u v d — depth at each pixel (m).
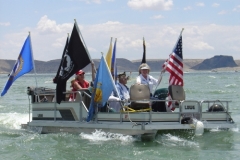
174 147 10.32
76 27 11.87
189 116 11.04
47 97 13.45
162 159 9.27
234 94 33.12
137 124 10.64
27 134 12.45
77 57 11.90
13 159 9.44
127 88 12.45
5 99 29.66
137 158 9.35
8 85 13.19
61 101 12.14
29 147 10.53
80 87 12.37
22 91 40.62
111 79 11.23
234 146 10.45
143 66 12.13
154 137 10.80
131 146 10.43
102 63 11.23
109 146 10.42
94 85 11.27
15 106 23.84
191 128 10.80
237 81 66.31
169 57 12.23
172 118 10.89
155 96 12.20
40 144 10.84
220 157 9.45
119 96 11.30
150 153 9.76
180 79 12.09
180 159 9.28
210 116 11.33
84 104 11.90
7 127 14.35
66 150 10.12
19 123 15.70
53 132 12.39
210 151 9.96
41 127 12.70
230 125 11.36
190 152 9.88
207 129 11.66
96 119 11.41
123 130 10.90
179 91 11.57
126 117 10.92
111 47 13.28
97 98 11.22
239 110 20.30
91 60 12.03
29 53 13.27
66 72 11.84
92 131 11.45
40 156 9.66
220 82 62.47
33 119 13.02
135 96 10.95
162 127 10.64
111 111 11.59
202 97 30.14
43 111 12.70
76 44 11.91
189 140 11.02
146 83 12.08
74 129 11.88
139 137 10.74
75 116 11.92
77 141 11.03
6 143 11.08
